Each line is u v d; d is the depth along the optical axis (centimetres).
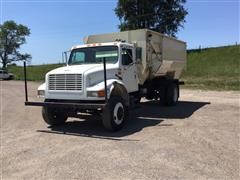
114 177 547
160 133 877
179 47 1557
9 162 646
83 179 542
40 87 988
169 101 1445
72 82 914
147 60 1190
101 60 1051
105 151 706
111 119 901
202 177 537
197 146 729
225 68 4388
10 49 10244
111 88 911
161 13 5931
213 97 1844
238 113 1209
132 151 700
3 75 5178
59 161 644
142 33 1181
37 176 564
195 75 4278
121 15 5922
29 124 1077
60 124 1056
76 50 1103
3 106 1594
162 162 619
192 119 1093
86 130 951
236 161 617
